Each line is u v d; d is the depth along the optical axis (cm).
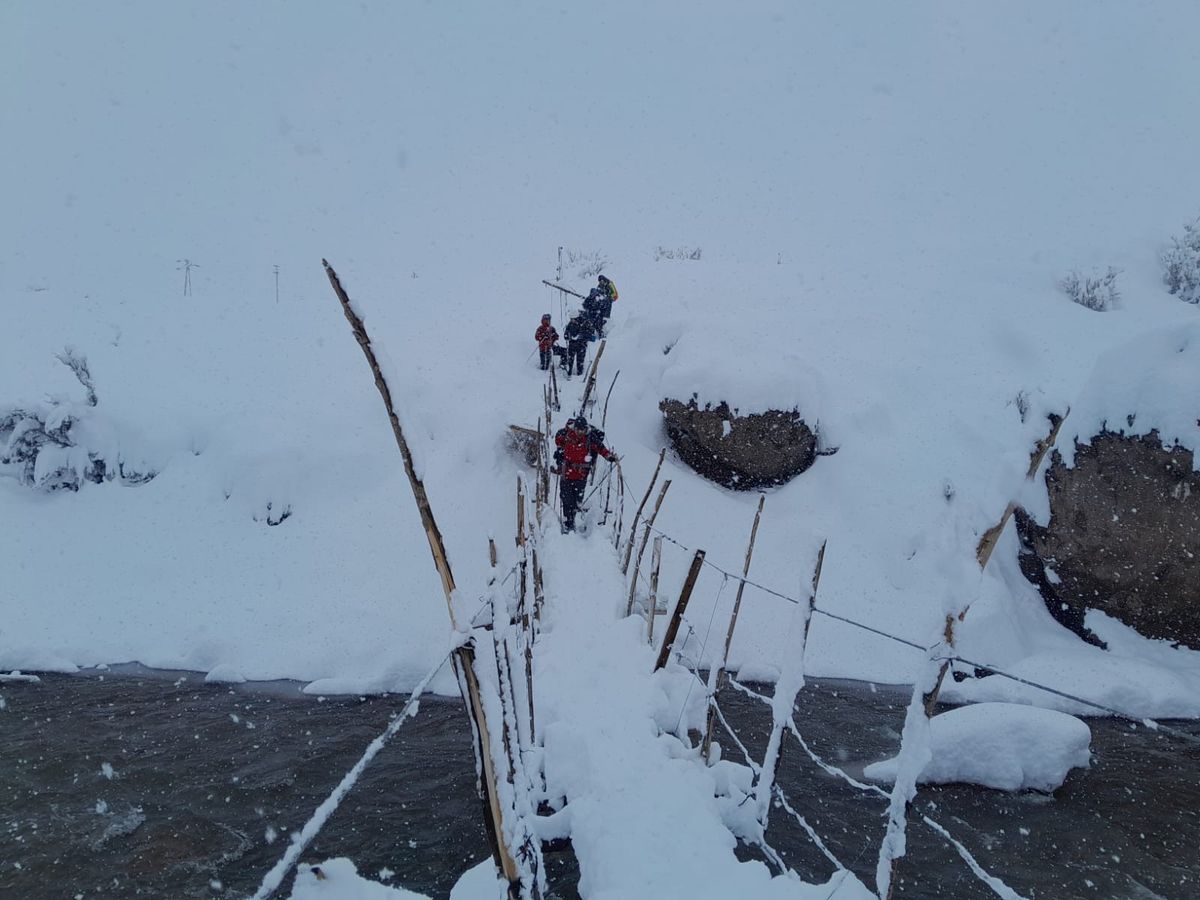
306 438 1070
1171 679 744
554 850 411
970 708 601
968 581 241
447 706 689
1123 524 820
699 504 1025
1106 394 849
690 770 435
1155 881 457
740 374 1068
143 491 1029
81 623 834
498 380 1236
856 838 492
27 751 593
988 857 478
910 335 1273
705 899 313
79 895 425
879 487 1001
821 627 841
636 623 668
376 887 219
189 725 644
